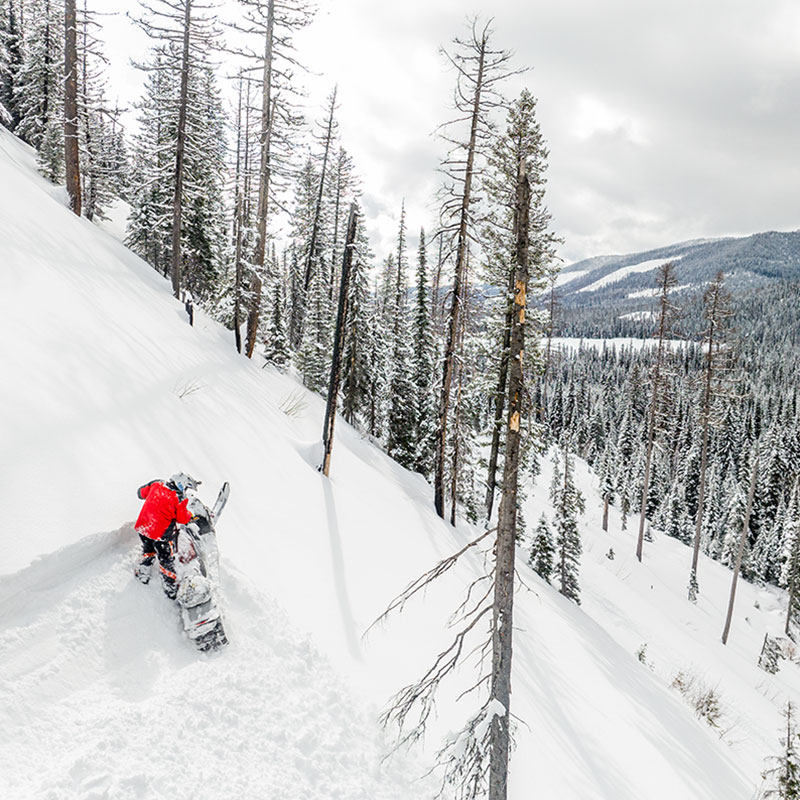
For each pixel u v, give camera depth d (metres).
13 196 12.12
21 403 5.64
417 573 10.38
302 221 36.00
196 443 8.28
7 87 31.17
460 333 17.52
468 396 20.05
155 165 23.23
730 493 63.31
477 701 7.18
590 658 12.93
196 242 25.91
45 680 3.87
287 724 4.67
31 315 7.50
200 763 3.93
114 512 5.28
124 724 3.86
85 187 26.23
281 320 21.62
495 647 4.88
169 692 4.31
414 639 7.86
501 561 4.94
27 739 3.47
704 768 10.02
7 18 32.12
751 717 19.45
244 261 17.59
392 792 4.73
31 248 10.01
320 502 10.45
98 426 6.36
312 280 33.56
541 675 9.80
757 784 11.34
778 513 58.47
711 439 79.25
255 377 16.19
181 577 4.84
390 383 27.89
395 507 14.21
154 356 10.23
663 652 23.78
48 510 4.73
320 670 5.61
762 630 36.16
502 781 4.73
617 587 29.52
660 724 11.11
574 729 8.27
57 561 4.47
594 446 81.44
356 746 4.97
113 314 10.48
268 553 7.29
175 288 18.53
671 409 37.84
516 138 16.58
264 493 8.87
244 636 5.30
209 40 17.84
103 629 4.44
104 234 18.48
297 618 6.28
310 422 16.67
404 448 28.06
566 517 25.47
